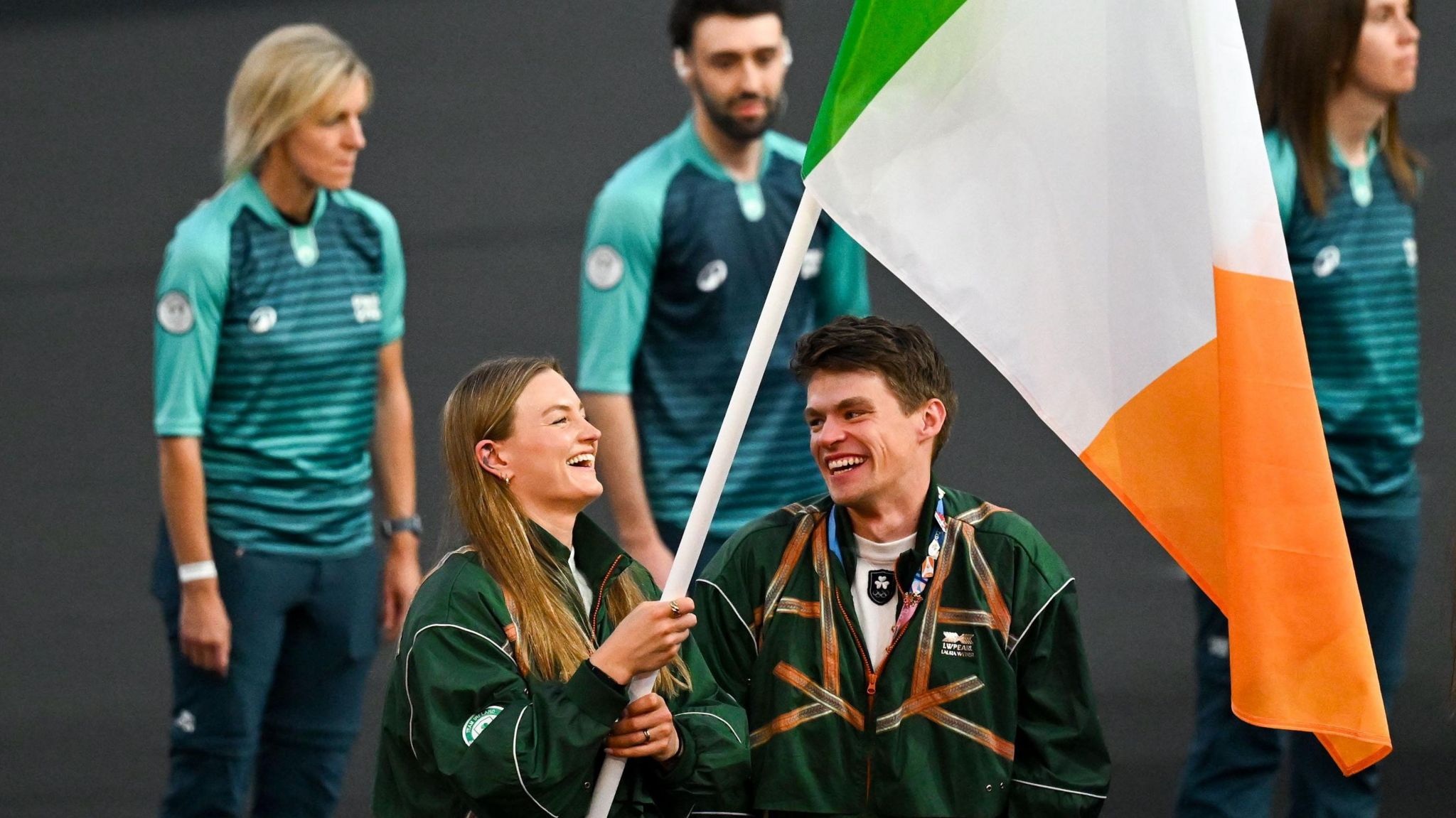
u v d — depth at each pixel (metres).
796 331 13.16
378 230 12.78
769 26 12.59
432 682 7.51
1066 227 7.62
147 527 20.48
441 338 24.31
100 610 18.52
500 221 28.59
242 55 36.66
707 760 7.87
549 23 37.41
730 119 12.60
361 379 12.65
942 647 8.12
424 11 38.53
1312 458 7.34
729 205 12.87
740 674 8.37
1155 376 7.62
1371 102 12.27
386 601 13.34
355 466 12.66
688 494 13.04
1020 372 7.69
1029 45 7.57
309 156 12.13
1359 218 12.32
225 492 12.27
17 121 34.25
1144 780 14.11
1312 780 12.05
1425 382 22.00
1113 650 16.78
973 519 8.27
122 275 27.92
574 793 7.39
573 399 7.96
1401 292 12.45
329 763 12.69
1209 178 7.35
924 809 8.04
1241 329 7.32
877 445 8.00
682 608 7.56
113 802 14.34
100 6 40.47
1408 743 14.49
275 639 12.36
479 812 7.51
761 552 8.39
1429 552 18.11
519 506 7.88
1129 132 7.54
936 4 7.61
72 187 31.36
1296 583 7.34
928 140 7.66
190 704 12.23
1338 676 7.34
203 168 31.88
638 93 33.50
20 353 25.48
